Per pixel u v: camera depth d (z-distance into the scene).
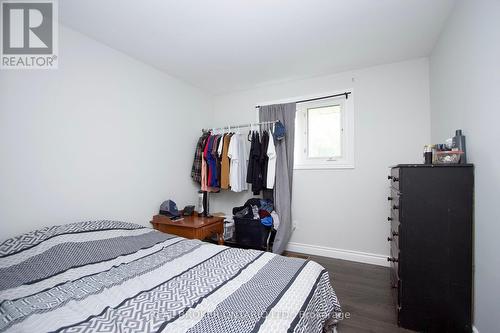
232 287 1.14
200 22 1.87
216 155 3.05
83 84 2.00
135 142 2.45
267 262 1.45
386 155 2.61
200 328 0.84
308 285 1.18
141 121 2.52
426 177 1.51
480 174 1.37
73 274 1.28
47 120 1.76
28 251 1.38
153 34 2.03
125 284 1.19
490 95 1.27
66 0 1.59
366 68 2.71
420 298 1.52
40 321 0.87
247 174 3.01
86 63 2.02
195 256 1.55
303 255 2.91
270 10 1.73
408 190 1.54
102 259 1.48
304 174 3.02
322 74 2.90
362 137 2.72
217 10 1.72
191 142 3.23
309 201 2.99
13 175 1.58
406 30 1.99
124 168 2.33
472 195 1.42
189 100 3.19
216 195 3.59
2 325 0.85
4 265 1.27
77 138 1.94
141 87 2.53
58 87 1.83
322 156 2.97
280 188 2.98
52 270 1.29
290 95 3.13
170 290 1.13
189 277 1.26
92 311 0.95
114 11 1.72
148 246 1.73
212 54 2.40
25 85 1.65
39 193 1.70
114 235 1.78
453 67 1.76
